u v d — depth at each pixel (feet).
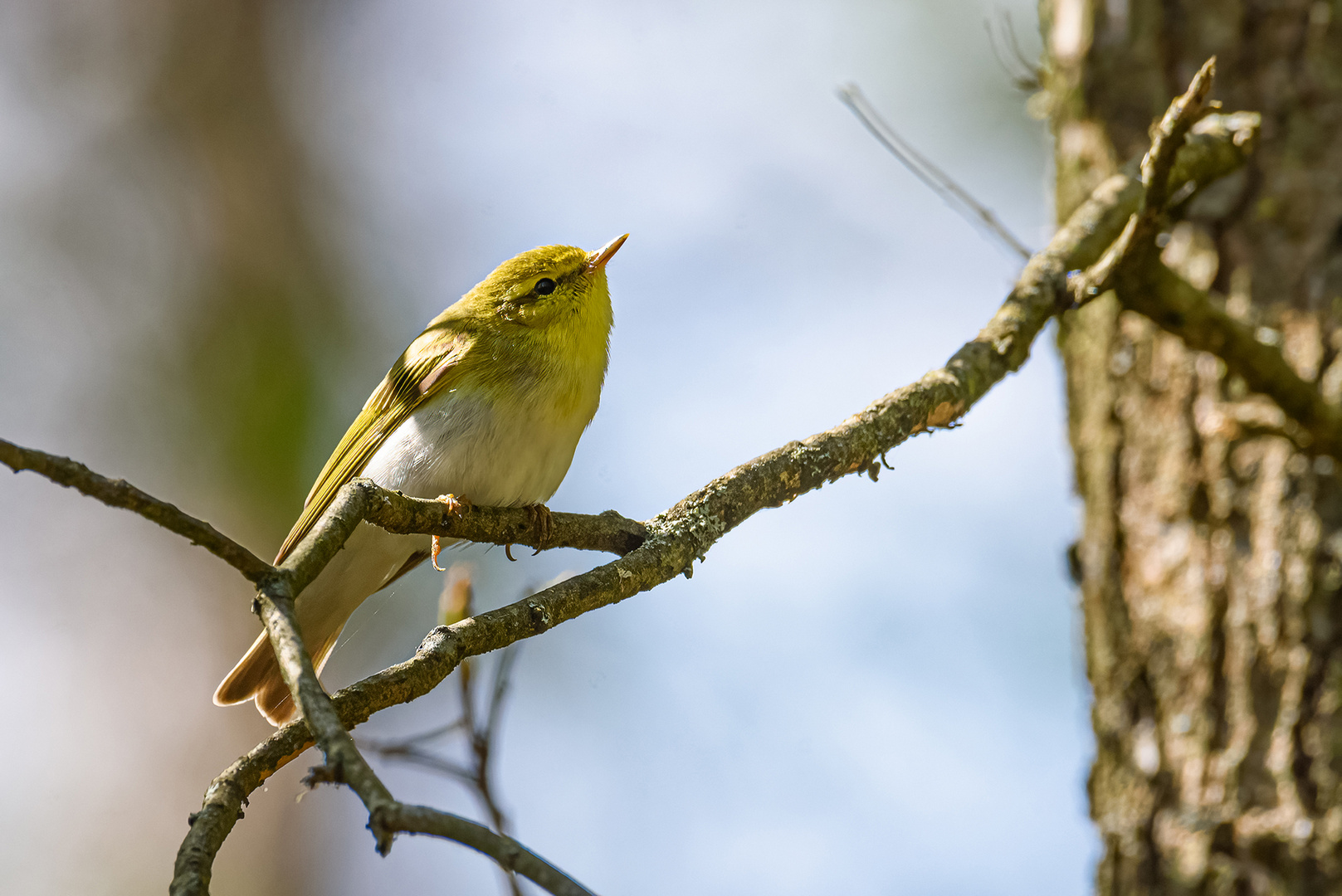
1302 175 26.76
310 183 73.82
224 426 67.72
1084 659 28.48
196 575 65.00
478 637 16.90
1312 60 26.99
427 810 11.73
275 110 74.33
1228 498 25.89
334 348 70.38
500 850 11.50
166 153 73.82
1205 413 26.43
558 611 17.95
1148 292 23.79
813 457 21.97
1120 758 26.58
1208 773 25.13
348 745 12.53
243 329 70.08
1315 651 24.58
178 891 12.87
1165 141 21.04
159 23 74.84
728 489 21.08
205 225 72.38
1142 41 28.91
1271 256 26.81
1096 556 28.04
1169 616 26.27
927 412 23.38
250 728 61.93
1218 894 24.31
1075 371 29.30
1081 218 26.58
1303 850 23.75
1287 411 24.57
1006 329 24.86
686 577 20.44
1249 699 25.02
